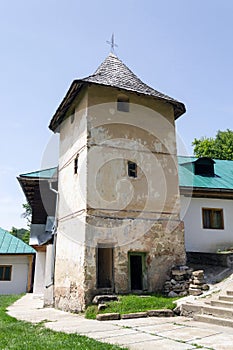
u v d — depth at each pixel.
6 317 8.53
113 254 10.30
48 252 14.24
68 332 6.21
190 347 4.90
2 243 23.80
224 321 6.71
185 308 8.08
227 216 15.15
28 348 4.77
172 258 11.05
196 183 15.20
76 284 10.06
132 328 6.51
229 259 11.76
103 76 12.31
